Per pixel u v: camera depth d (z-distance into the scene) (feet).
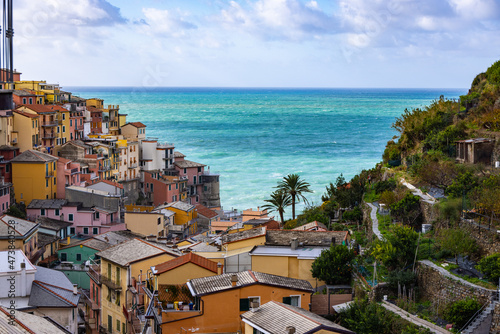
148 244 244.63
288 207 560.61
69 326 214.90
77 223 442.09
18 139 500.33
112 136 617.21
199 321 170.91
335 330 139.64
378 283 205.98
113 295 234.38
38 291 218.79
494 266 191.11
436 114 362.94
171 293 185.98
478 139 294.46
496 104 334.03
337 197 344.69
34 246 349.00
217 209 568.00
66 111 569.64
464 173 269.23
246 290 173.37
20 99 551.18
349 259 216.13
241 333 170.09
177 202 500.74
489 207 222.48
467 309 178.29
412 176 309.83
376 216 283.79
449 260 212.64
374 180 354.95
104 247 343.46
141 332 195.93
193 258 203.82
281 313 149.79
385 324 178.50
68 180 485.97
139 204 593.01
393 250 215.51
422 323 181.27
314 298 190.70
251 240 239.09
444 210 239.30
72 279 319.68
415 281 208.85
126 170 592.60
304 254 221.87
